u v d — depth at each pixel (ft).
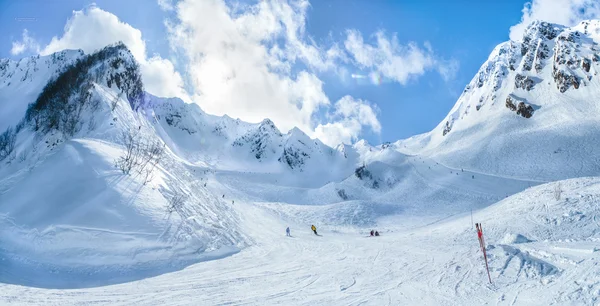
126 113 196.85
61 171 82.43
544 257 46.96
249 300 41.88
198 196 115.75
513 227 92.68
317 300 41.75
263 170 585.63
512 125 507.30
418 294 42.65
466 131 574.56
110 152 98.02
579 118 449.89
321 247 94.73
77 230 67.56
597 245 48.67
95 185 80.28
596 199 97.76
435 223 161.27
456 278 47.03
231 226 106.93
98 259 62.75
